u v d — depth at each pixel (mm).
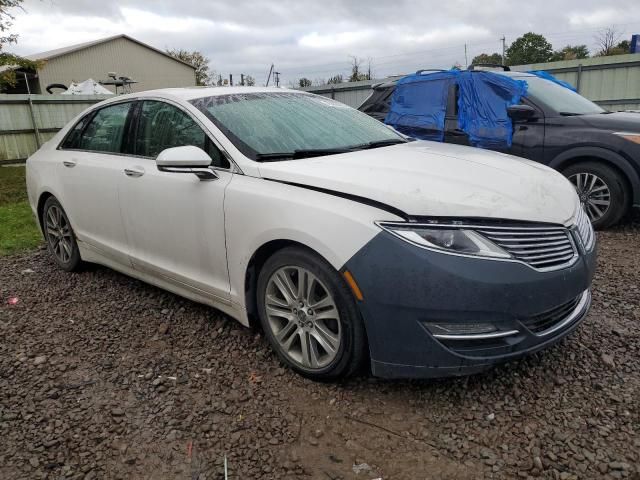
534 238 2725
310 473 2375
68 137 4914
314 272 2871
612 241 5711
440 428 2639
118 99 4453
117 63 42156
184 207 3518
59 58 38625
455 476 2322
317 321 2959
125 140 4211
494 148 6613
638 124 5828
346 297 2764
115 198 4105
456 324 2580
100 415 2834
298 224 2861
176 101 3842
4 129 14906
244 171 3260
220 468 2424
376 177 2908
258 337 3609
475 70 7145
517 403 2803
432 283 2539
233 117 3637
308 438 2604
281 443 2576
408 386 2986
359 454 2484
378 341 2713
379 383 3025
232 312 3457
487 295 2539
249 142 3434
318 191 2922
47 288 4762
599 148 5898
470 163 3305
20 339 3766
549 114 6277
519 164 3496
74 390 3078
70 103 15945
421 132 7219
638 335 3494
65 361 3432
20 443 2625
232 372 3209
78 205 4582
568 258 2836
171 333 3758
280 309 3152
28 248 6109
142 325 3908
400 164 3188
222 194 3271
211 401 2928
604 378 3002
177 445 2584
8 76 14555
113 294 4531
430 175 2982
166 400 2953
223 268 3375
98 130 4574
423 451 2486
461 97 6957
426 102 7277
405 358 2684
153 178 3748
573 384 2953
